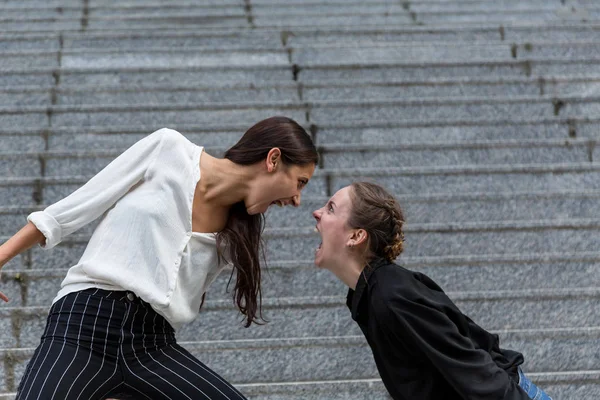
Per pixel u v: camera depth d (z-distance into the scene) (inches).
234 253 149.6
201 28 423.8
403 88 351.9
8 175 291.3
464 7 477.1
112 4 461.4
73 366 137.9
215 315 222.4
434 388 141.4
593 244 262.7
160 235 143.5
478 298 227.1
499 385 135.2
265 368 210.4
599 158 309.6
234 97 347.6
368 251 147.6
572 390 201.5
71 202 144.1
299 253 253.3
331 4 470.9
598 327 220.4
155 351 145.3
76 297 141.9
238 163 149.0
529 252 261.1
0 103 337.7
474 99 338.3
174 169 145.6
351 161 303.4
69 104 341.4
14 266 244.1
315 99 350.0
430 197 275.4
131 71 361.4
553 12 472.1
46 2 466.3
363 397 200.1
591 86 356.2
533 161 308.7
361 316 145.6
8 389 201.6
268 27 432.1
